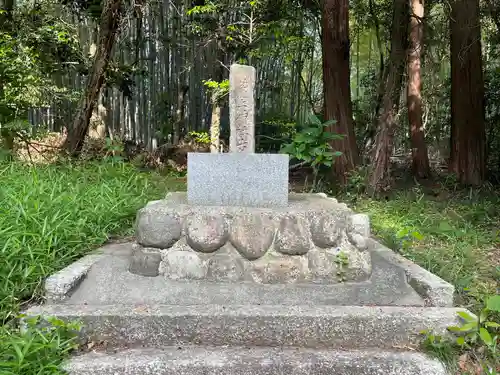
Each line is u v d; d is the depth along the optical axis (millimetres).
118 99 10625
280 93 11562
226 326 2531
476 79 7297
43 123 10320
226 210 3033
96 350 2445
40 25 7984
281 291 2885
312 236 3006
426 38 8805
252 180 3223
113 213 4031
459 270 3557
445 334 2559
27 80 7281
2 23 7586
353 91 16219
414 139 7820
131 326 2514
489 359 2490
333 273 2988
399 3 6652
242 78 3373
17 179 4422
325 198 3791
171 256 2971
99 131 9570
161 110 10531
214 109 8625
